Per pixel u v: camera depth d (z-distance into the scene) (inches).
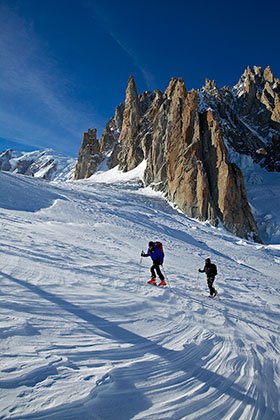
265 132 4340.6
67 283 299.0
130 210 1636.3
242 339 281.3
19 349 159.9
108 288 320.5
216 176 2373.3
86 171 4522.6
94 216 1168.2
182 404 151.4
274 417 162.9
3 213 784.3
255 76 5354.3
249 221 2290.8
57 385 137.3
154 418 134.9
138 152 3683.6
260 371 218.2
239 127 4141.2
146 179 3112.7
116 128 4909.0
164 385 164.4
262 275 916.0
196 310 335.0
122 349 192.7
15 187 1249.4
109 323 230.4
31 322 194.5
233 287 580.7
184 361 200.1
